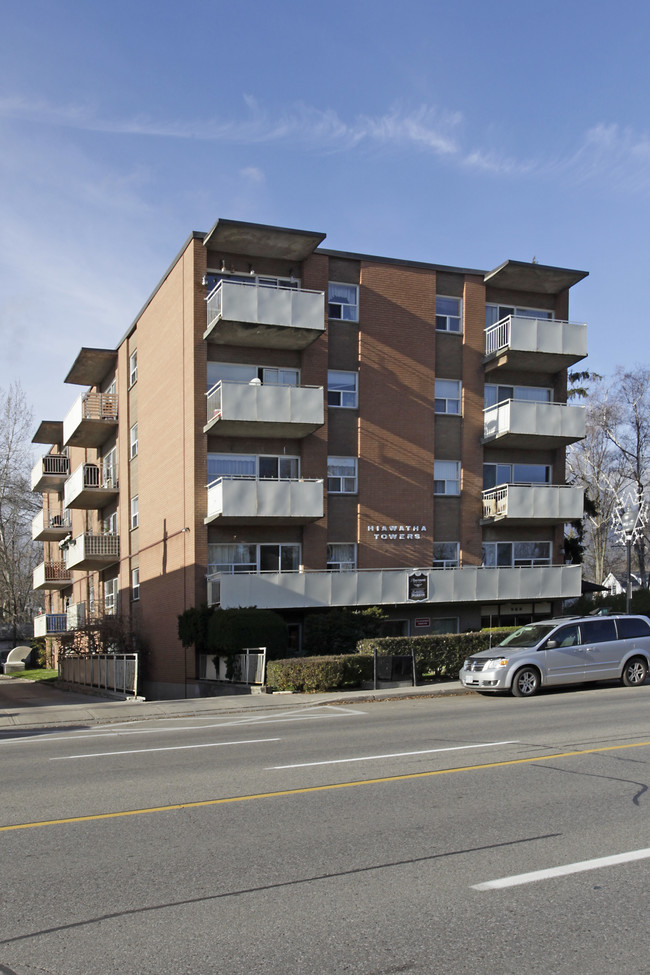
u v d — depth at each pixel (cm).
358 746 1201
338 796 868
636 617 2050
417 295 3109
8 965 478
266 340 2834
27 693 3050
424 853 666
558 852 662
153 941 507
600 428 5009
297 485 2728
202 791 909
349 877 612
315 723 1548
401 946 493
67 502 4166
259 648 2342
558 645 1941
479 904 554
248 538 2847
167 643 3014
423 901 561
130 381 3591
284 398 2730
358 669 2220
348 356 3006
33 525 5184
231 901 569
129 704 2083
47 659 4722
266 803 845
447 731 1331
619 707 1570
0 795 920
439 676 2389
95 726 1695
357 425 2998
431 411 3094
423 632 3020
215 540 2809
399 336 3069
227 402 2675
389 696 2053
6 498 5347
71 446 4394
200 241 2836
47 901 578
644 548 5750
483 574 3020
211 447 2822
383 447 3014
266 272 2917
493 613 3148
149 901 573
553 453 3303
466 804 821
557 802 821
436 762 1045
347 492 2970
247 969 468
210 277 2847
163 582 3078
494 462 3225
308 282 2941
